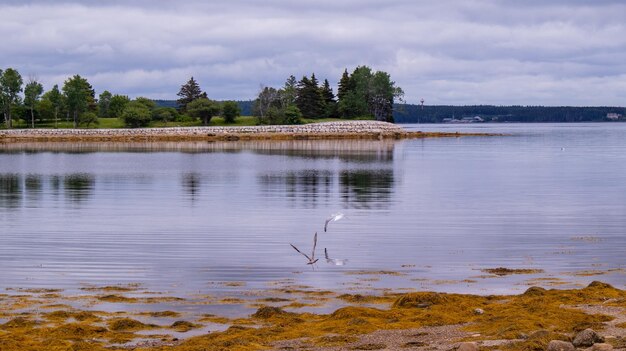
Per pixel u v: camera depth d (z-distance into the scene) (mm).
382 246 29438
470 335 16656
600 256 27156
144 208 42125
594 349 14766
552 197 47750
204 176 65438
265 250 28625
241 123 175750
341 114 190625
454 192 51188
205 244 29938
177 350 15977
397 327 17516
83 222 36250
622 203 44156
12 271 24562
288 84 182875
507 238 31234
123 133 157875
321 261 26375
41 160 89938
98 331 17547
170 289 22141
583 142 149125
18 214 39312
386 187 55000
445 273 24359
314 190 52719
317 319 18672
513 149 118188
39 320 18594
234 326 17828
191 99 187500
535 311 18328
